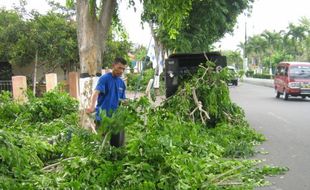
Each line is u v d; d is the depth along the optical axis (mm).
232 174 6793
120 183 5797
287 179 7746
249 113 19000
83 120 10219
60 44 25109
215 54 13797
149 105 8516
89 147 6551
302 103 24375
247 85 49250
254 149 10430
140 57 30750
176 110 11930
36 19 25734
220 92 12375
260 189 7094
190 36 27828
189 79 13570
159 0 12227
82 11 10938
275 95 31438
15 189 5258
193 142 8562
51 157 7750
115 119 6500
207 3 26969
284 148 10727
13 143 6461
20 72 28047
